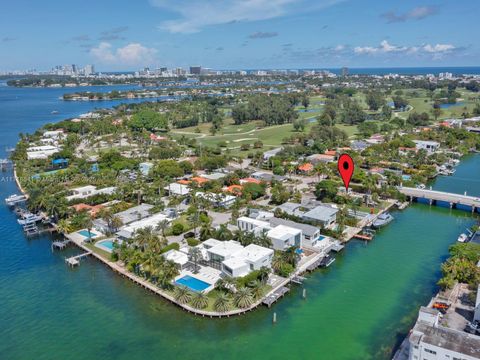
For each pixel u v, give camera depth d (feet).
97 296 330.54
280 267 345.51
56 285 349.20
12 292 339.36
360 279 351.05
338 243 415.03
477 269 322.34
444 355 212.64
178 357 259.39
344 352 261.24
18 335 284.00
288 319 296.10
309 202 512.63
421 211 526.57
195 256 349.00
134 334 282.56
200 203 483.92
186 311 305.12
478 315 268.82
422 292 328.29
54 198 483.92
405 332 278.87
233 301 307.58
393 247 414.62
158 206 498.69
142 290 337.31
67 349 269.03
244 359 256.32
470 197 534.78
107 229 448.24
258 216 457.68
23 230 473.26
